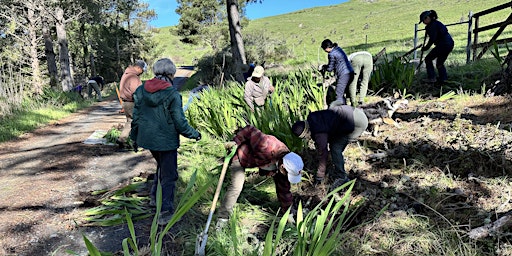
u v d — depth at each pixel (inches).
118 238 131.7
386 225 127.4
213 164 203.8
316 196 157.9
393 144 192.2
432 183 150.6
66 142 287.0
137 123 139.3
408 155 178.2
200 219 142.5
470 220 122.7
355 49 893.8
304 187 167.0
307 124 145.7
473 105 231.0
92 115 470.9
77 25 1315.2
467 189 141.7
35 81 744.3
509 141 162.7
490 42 324.2
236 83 323.9
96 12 1023.0
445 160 165.5
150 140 135.1
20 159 238.4
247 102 244.8
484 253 107.3
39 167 217.8
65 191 176.6
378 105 230.5
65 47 813.9
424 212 133.3
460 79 288.0
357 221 134.6
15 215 149.5
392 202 142.4
